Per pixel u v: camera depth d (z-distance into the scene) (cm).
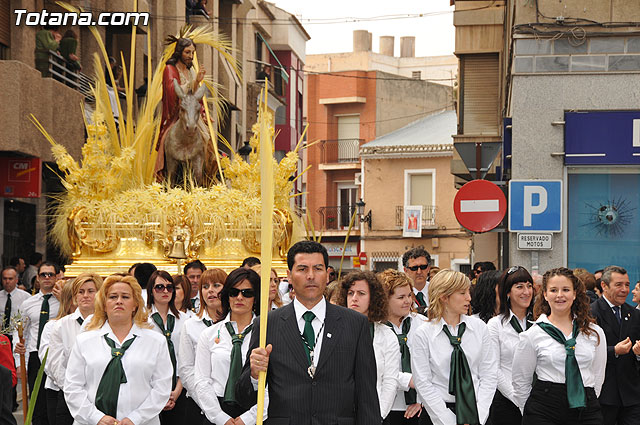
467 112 2450
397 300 795
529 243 1423
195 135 1642
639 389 921
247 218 1486
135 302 743
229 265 1464
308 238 1542
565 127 1441
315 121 5616
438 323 743
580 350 776
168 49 1736
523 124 1449
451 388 726
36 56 1925
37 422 1038
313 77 5612
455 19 2431
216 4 3228
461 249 4853
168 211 1455
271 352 565
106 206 1455
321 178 5553
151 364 736
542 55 1446
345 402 559
